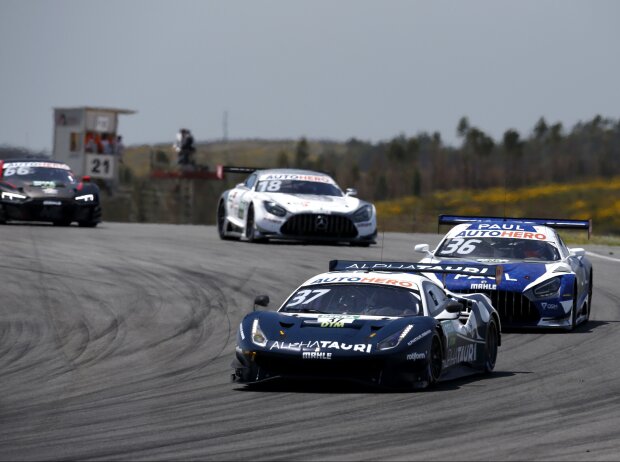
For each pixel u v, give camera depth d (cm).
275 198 8675
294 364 3566
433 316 3791
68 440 2866
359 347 3534
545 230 5631
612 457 2603
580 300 5353
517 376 3969
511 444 2758
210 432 2955
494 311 4212
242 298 5903
